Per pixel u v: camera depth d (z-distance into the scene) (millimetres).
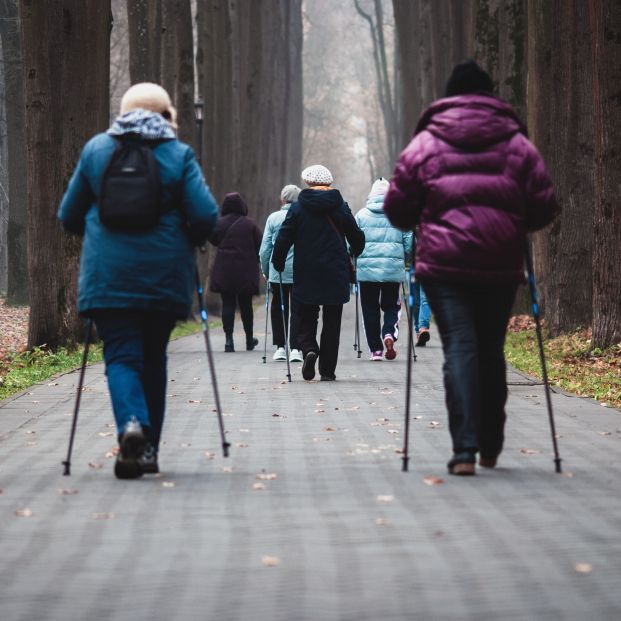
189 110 41156
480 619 5848
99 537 7746
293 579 6609
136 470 9875
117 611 6066
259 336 33062
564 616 5891
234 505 8773
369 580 6578
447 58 55188
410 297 10516
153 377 10164
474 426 9945
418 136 10000
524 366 22484
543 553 7176
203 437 12734
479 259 9688
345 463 10805
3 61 53625
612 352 22844
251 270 26781
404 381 18938
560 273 28719
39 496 9266
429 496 9031
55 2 27094
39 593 6422
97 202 9711
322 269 18672
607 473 10102
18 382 20078
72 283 27359
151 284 9664
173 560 7086
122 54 82375
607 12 22234
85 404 16031
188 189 9703
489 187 9703
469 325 9852
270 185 74625
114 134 9789
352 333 33031
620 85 22438
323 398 16547
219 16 50750
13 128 53844
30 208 25219
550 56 30953
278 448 11859
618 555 7121
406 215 10047
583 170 28375
